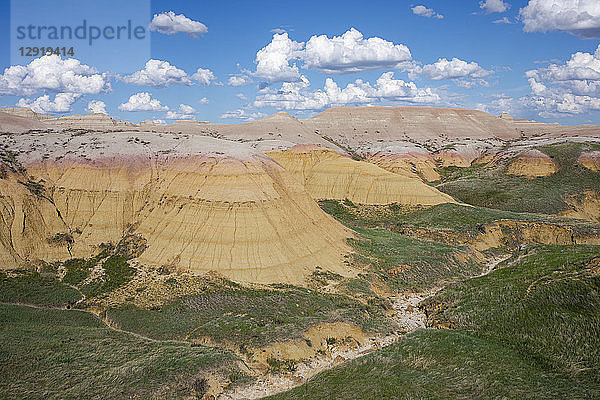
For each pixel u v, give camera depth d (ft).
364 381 78.33
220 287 120.16
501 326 102.73
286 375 87.45
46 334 90.89
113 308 110.83
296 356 93.04
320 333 102.47
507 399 70.18
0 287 111.96
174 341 94.84
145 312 108.78
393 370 82.43
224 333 98.07
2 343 82.07
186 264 128.47
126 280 123.34
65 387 72.08
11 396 67.92
